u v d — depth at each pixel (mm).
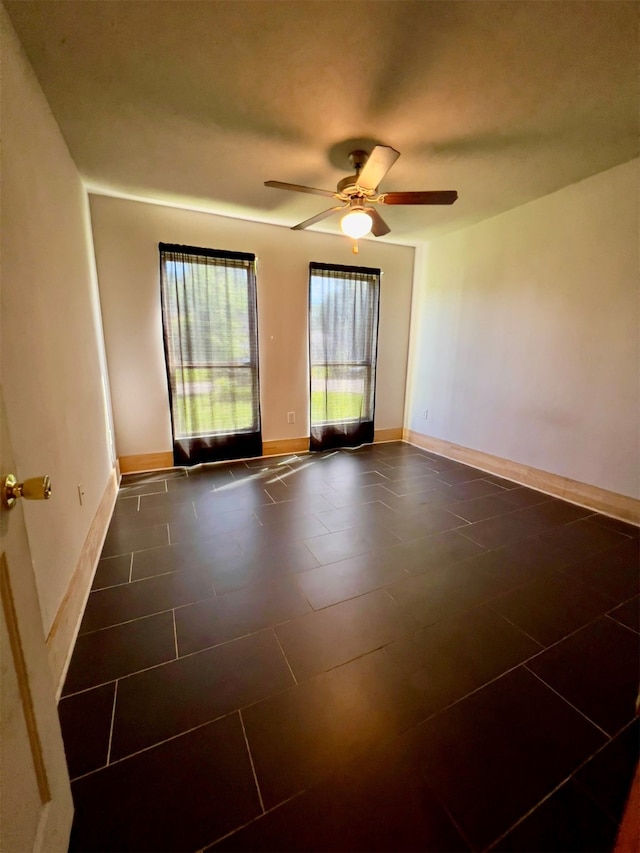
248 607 1747
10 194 1265
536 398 3178
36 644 832
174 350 3438
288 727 1197
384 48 1492
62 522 1548
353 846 916
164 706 1262
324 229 3818
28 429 1280
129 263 3193
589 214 2678
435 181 2688
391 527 2535
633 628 1634
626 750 1142
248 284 3607
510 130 2057
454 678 1382
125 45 1477
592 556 2193
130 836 927
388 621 1669
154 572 2010
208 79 1668
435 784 1046
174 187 2816
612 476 2713
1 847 622
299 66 1590
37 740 787
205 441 3727
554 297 2967
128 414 3426
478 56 1528
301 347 4039
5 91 1283
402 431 4836
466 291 3750
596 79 1655
